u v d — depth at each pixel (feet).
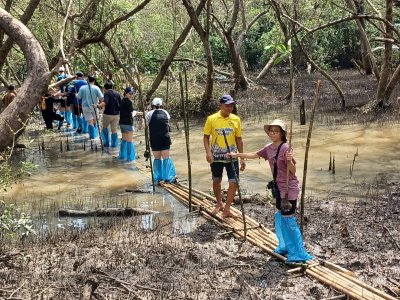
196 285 18.93
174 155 41.09
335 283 18.54
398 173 34.35
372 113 56.34
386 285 18.72
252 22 87.20
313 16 81.71
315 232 23.79
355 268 20.22
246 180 33.45
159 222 25.63
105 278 19.51
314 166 36.55
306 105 64.69
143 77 75.10
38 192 31.91
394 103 60.08
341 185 31.73
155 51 83.25
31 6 42.34
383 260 20.83
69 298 18.16
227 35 70.64
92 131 48.47
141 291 18.62
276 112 61.46
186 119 27.12
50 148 45.06
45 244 22.94
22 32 34.60
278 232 20.81
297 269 19.79
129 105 39.29
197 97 61.21
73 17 46.80
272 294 18.22
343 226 24.04
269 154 20.29
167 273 19.94
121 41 69.05
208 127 25.20
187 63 86.99
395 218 25.55
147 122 33.47
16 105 32.86
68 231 24.66
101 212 27.07
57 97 52.70
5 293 18.43
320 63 108.47
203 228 24.68
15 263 20.99
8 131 32.32
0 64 44.86
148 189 31.71
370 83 84.84
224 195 29.12
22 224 22.82
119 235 23.90
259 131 50.88
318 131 49.21
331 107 61.98
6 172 28.14
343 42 120.26
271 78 99.45
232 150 25.09
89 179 34.71
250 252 21.80
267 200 28.50
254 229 24.00
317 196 29.55
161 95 63.77
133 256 21.30
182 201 28.91
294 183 19.99
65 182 34.09
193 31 86.07
